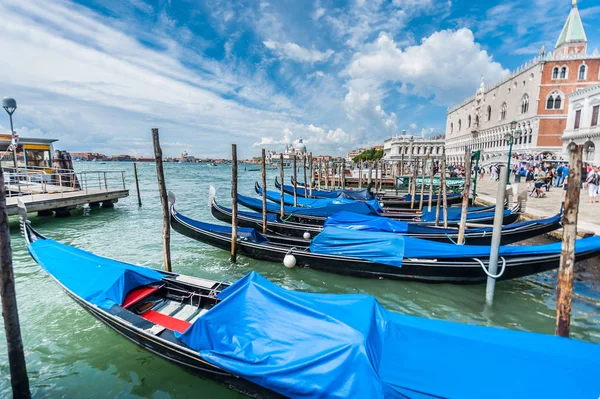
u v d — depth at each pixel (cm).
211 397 452
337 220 1071
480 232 1018
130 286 596
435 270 777
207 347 423
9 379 483
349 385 323
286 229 1216
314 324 381
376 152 10512
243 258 1006
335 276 872
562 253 446
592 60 3662
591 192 1526
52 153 2164
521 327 636
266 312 414
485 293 764
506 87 4725
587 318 630
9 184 1714
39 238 780
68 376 493
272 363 370
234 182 937
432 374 329
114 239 1255
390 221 1045
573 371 319
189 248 1127
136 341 523
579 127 3197
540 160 3122
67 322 633
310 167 2122
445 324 398
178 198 2544
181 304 611
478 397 305
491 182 2964
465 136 6400
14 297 393
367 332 360
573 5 4316
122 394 460
